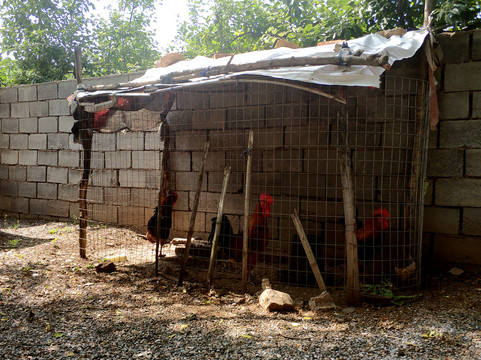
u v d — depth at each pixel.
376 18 7.53
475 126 5.04
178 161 6.91
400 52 4.05
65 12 12.83
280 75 4.10
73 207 8.76
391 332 3.44
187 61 6.18
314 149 5.55
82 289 4.68
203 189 6.66
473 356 2.94
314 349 3.11
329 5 8.70
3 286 4.61
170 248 6.75
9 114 9.56
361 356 2.98
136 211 7.70
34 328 3.54
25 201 9.49
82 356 3.03
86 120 6.06
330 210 5.48
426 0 4.60
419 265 4.69
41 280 4.92
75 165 8.66
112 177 7.96
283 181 5.81
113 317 3.85
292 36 9.02
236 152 6.25
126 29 14.85
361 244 4.64
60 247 6.71
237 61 5.05
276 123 5.82
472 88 5.04
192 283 4.98
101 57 14.10
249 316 3.92
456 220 5.18
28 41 12.06
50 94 8.90
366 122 4.95
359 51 3.90
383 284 4.50
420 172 4.77
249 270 4.99
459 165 5.14
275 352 3.07
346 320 3.77
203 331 3.51
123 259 6.00
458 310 3.85
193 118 6.67
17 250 6.42
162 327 3.61
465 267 5.15
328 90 4.31
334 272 4.99
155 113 5.85
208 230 6.65
